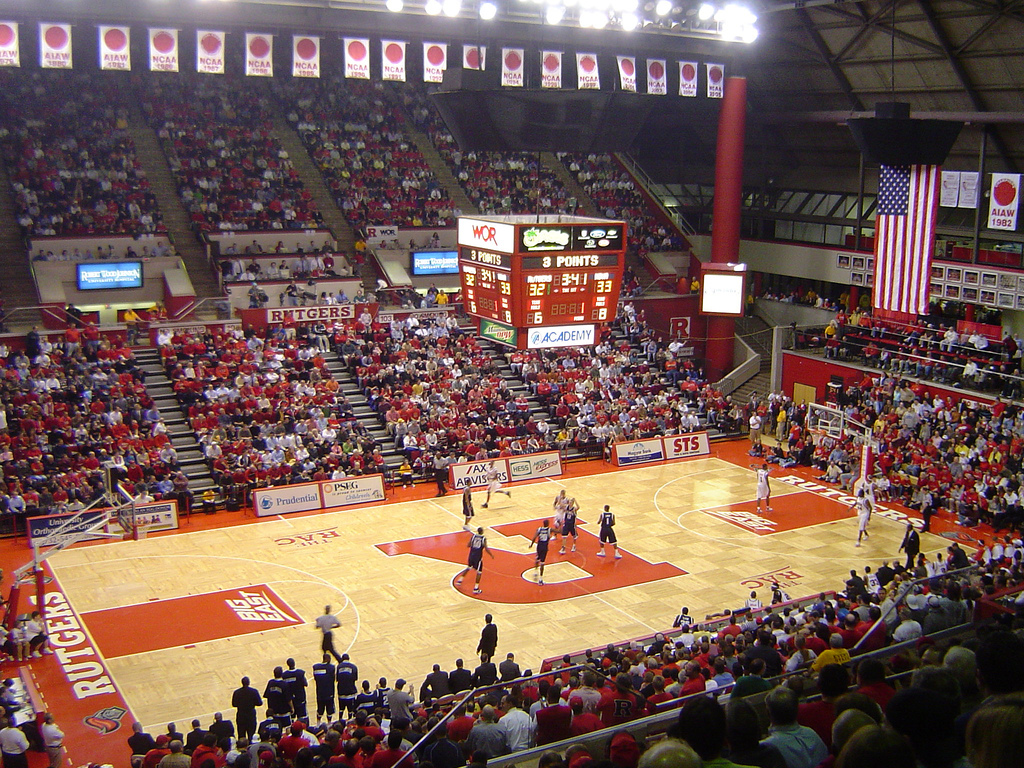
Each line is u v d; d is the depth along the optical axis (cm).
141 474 3500
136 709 2170
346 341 4469
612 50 4075
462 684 1909
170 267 4638
